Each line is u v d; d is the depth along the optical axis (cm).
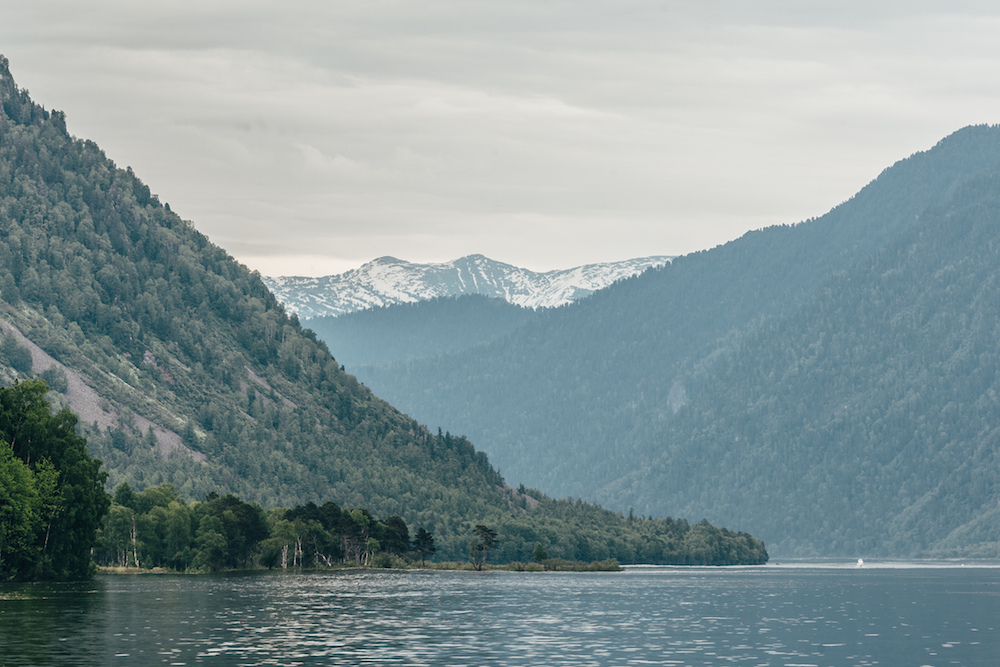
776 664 11806
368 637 13575
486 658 11800
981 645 13888
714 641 13900
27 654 11406
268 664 11050
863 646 13675
